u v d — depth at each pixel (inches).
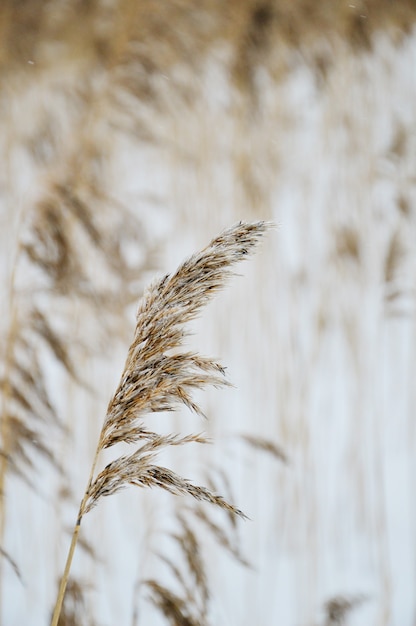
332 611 109.3
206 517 92.9
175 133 217.6
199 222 214.2
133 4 184.2
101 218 133.7
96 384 160.6
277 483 166.2
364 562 159.5
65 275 100.8
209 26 207.3
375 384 202.2
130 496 158.7
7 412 91.4
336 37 225.5
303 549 159.6
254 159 213.8
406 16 228.8
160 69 177.3
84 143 161.2
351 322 197.3
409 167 205.3
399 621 136.0
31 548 142.2
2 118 235.0
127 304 128.6
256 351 186.2
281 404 172.7
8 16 227.5
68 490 128.0
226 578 147.3
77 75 221.6
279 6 211.5
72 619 84.8
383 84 259.1
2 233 169.2
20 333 96.7
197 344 197.8
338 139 239.0
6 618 129.3
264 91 216.1
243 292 196.7
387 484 184.7
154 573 135.6
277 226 49.1
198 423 174.4
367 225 220.7
